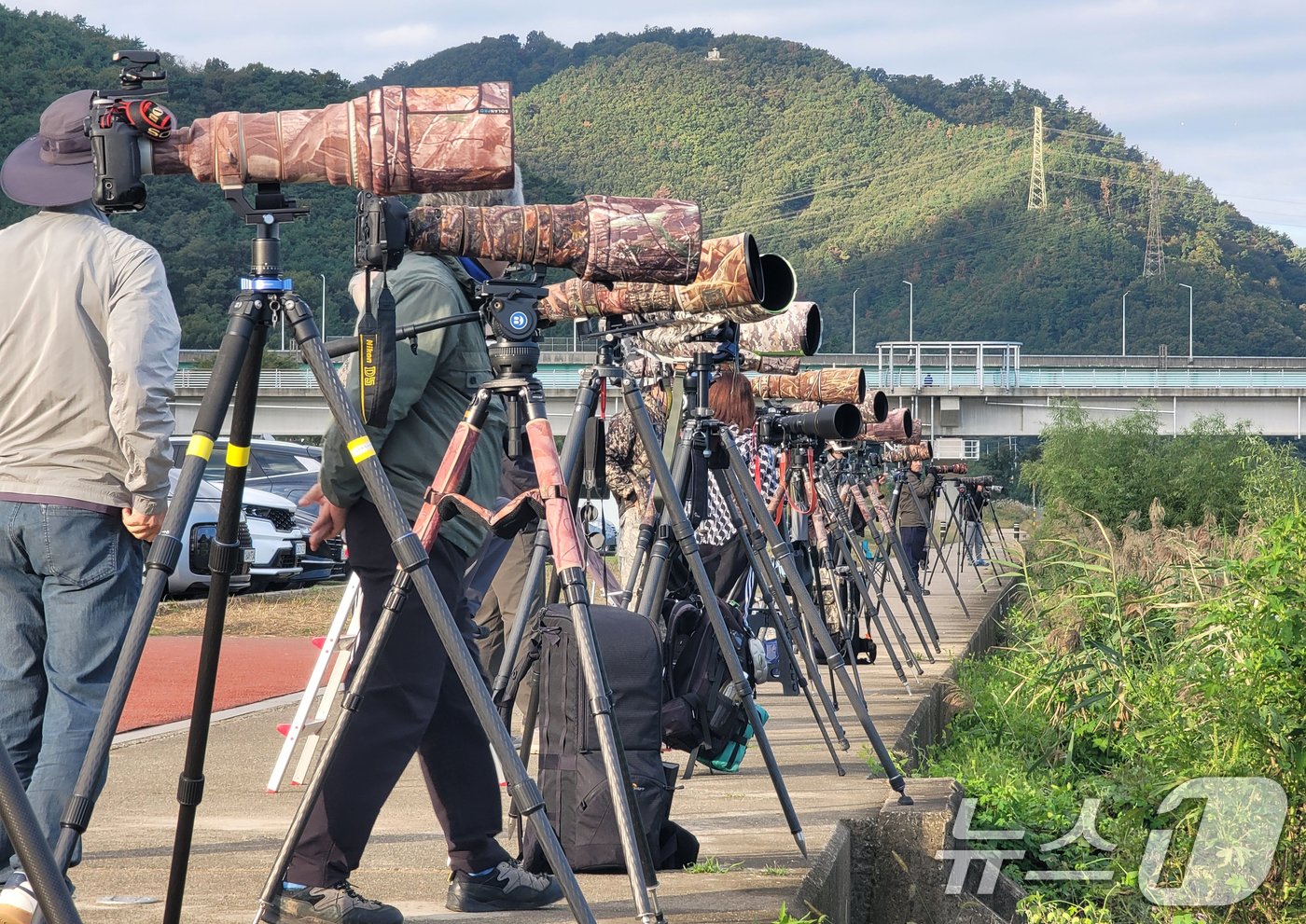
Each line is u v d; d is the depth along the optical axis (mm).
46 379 5320
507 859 5762
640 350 7934
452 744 5574
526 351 4746
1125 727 12586
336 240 102875
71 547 5320
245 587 25953
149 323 5344
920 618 23938
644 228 4668
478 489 5422
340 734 4730
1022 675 14891
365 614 5301
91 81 184500
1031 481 39594
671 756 10500
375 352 4312
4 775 2611
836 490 17016
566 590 4582
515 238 4566
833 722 9562
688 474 7832
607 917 5555
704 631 8055
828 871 6707
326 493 5195
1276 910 8680
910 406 94750
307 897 5109
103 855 6707
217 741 10609
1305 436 97188
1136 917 8680
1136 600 14820
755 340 9617
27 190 5418
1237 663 9492
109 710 3686
